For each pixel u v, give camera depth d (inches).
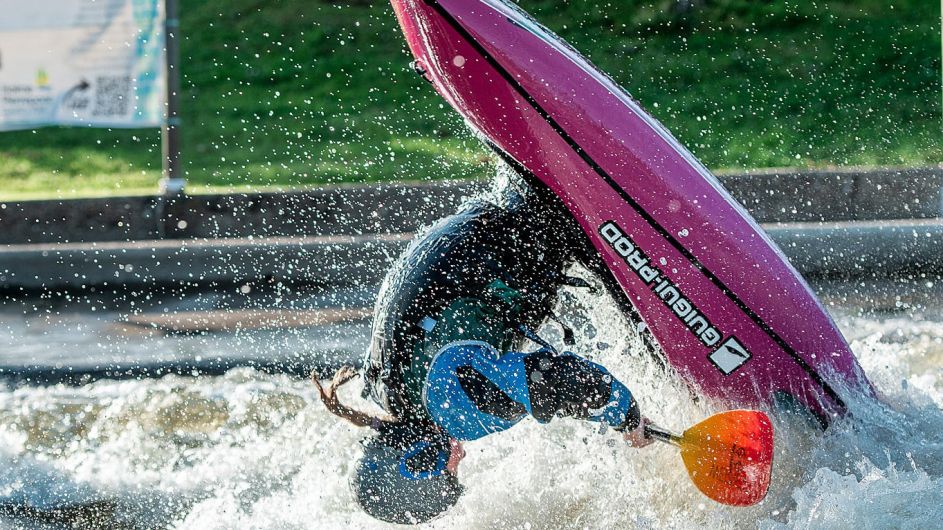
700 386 637.3
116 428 778.2
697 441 573.9
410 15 596.4
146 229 1425.9
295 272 1259.8
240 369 914.1
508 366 567.5
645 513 615.5
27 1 1349.7
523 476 639.1
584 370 570.6
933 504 572.4
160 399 837.8
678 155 619.8
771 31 1745.8
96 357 983.0
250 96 1765.5
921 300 1064.2
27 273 1304.1
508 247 600.1
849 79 1643.7
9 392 878.4
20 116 1362.0
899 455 618.5
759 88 1633.9
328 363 922.1
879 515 571.5
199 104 1749.5
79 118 1368.1
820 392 633.6
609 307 657.6
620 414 576.1
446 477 591.5
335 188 1373.0
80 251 1296.8
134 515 636.7
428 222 1357.0
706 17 1780.3
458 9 588.4
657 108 1606.8
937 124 1524.4
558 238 613.9
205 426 775.7
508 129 601.9
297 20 1936.5
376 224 1379.2
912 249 1197.7
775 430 625.0
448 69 597.0
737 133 1542.8
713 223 614.5
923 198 1342.3
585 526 609.3
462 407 565.6
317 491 663.8
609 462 636.1
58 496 666.8
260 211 1405.0
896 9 1774.1
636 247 613.9
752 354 627.8
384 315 600.4
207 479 686.5
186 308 1157.7
